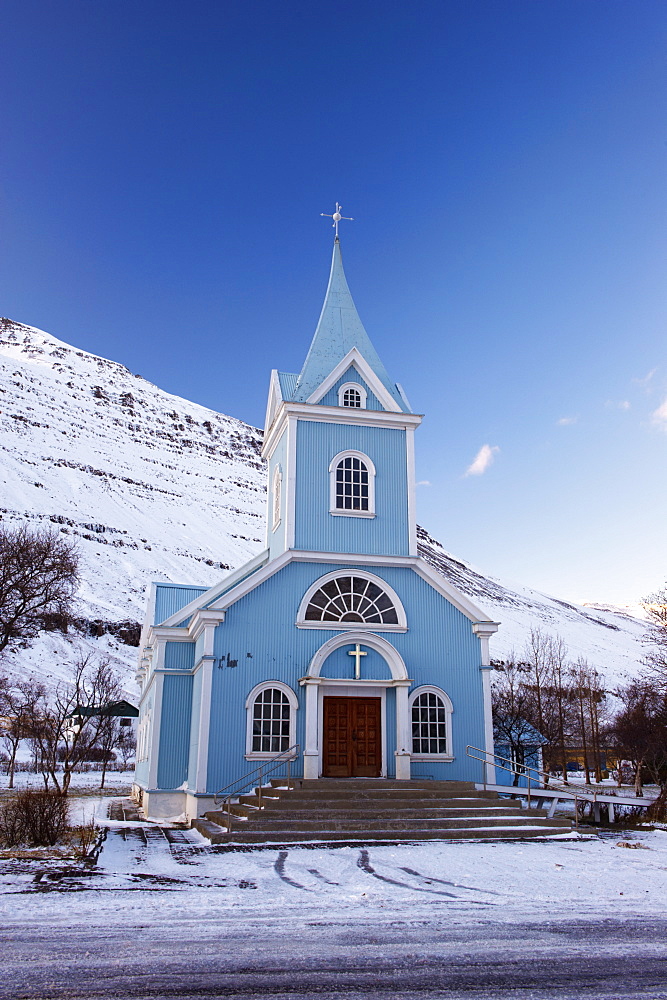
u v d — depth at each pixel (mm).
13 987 6762
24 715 36438
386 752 23047
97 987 6793
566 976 7309
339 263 30141
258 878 12141
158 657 25094
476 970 7445
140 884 11422
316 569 24391
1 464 139750
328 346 27922
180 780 24062
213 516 165750
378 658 23781
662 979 7250
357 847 15641
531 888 11734
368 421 26641
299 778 21422
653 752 37438
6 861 13273
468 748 23984
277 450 28531
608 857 14977
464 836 17359
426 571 25141
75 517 126688
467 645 24969
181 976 7125
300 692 23109
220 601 22922
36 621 34312
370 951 8039
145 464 184250
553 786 23156
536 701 45500
